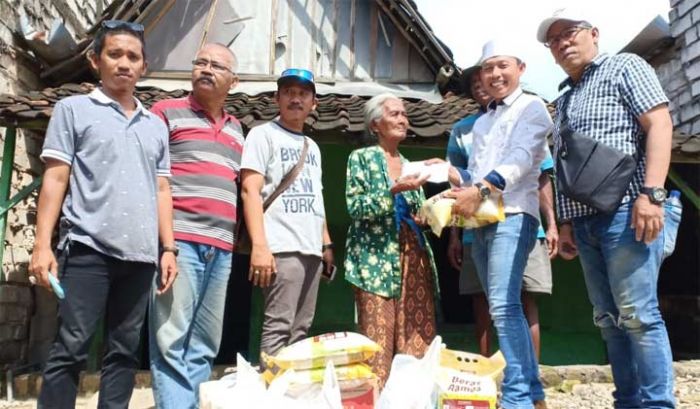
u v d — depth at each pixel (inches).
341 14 307.3
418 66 302.5
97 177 101.9
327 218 241.9
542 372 205.8
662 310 293.4
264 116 216.2
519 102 120.0
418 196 136.3
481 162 123.1
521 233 116.3
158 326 113.1
